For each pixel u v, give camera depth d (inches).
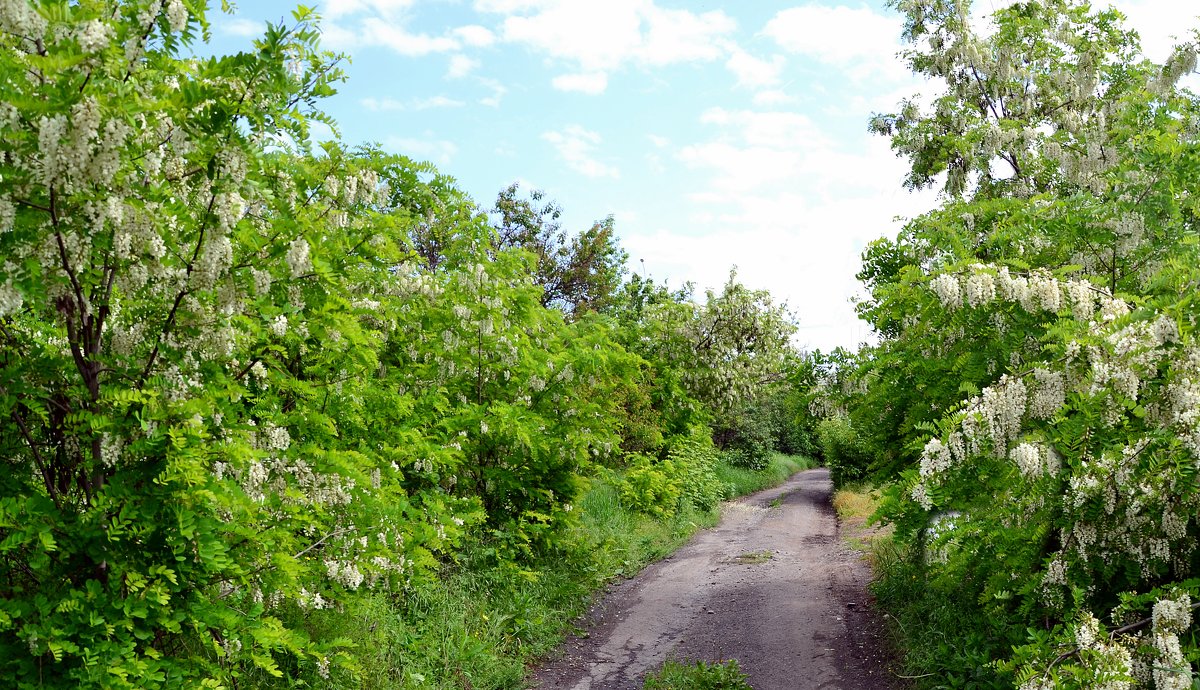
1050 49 456.8
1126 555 201.6
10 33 121.1
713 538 576.4
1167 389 170.6
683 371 832.3
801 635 318.0
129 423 149.3
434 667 258.1
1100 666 153.1
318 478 206.5
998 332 222.8
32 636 131.7
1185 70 299.9
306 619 231.8
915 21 519.8
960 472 220.4
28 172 122.4
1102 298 198.7
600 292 1035.9
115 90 126.9
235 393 172.7
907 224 324.8
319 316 198.2
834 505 757.9
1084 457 191.3
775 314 880.9
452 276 354.6
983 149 433.1
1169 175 244.8
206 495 149.0
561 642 318.7
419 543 252.1
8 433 157.9
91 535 144.9
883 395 292.7
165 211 142.9
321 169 198.1
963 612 275.6
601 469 466.6
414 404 298.2
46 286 137.4
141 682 139.2
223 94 140.3
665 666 283.4
